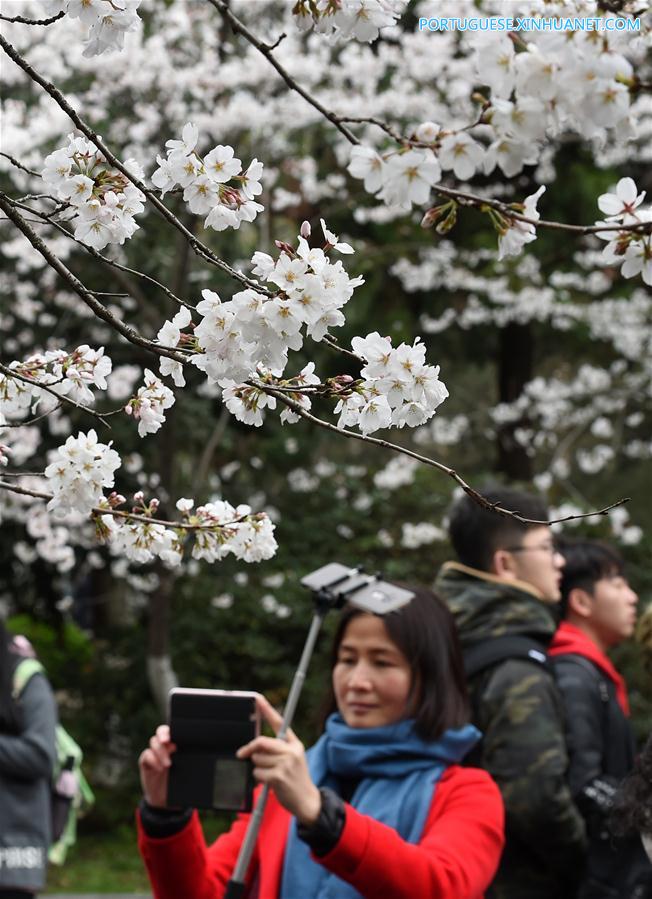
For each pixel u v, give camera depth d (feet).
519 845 10.88
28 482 23.82
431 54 30.32
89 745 34.24
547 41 4.50
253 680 34.17
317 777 9.42
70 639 38.86
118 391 28.89
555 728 10.75
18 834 12.51
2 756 12.31
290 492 36.37
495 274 38.40
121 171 5.51
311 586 9.28
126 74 28.02
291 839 9.06
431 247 36.47
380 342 5.26
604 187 39.19
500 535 12.11
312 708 32.32
